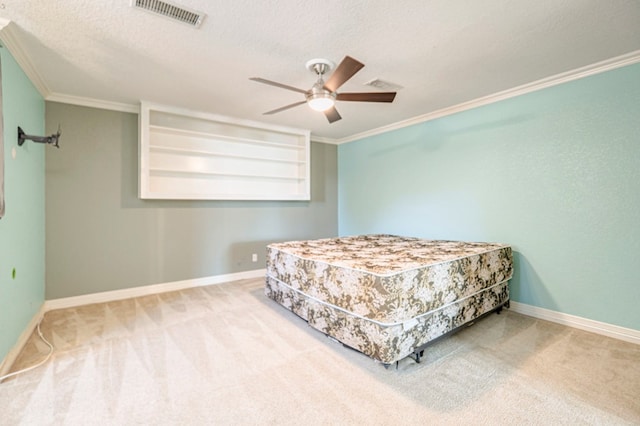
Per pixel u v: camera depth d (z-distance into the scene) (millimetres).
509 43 2211
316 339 2482
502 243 3246
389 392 1811
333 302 2352
